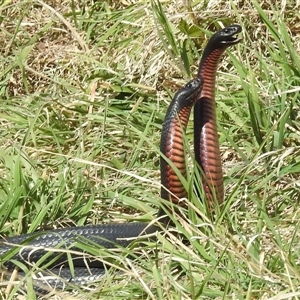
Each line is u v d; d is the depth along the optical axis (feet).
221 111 30.81
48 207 26.16
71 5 39.27
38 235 23.99
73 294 22.39
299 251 22.45
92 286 23.09
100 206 27.50
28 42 37.96
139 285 21.48
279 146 27.61
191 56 34.32
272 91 30.22
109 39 37.14
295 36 34.30
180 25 33.99
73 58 35.94
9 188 27.78
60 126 32.35
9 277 23.54
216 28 35.40
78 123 32.73
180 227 22.84
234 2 35.32
